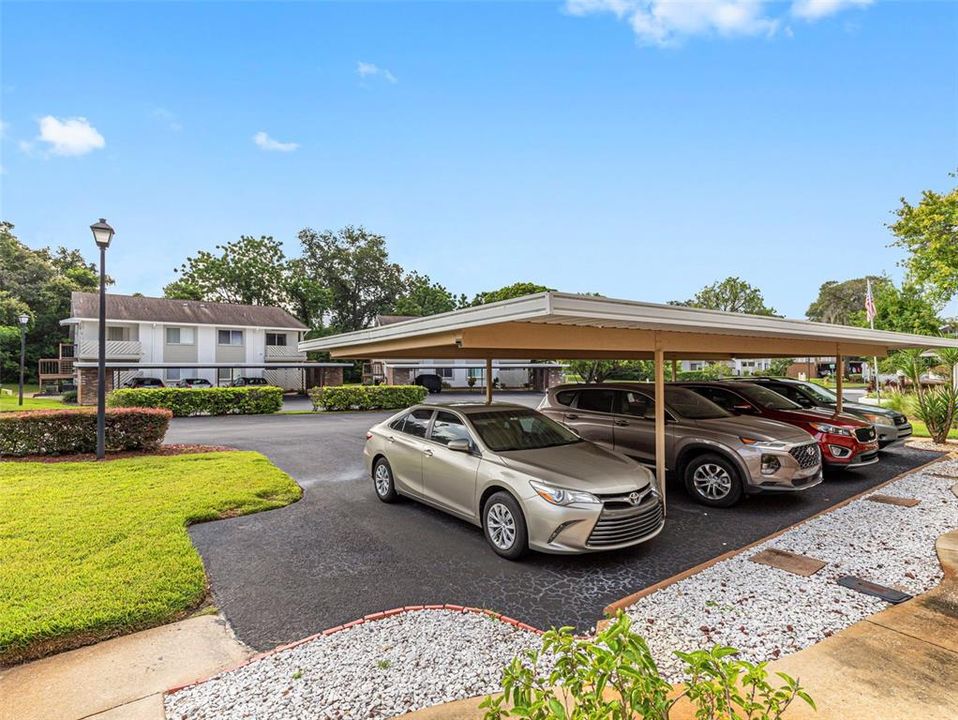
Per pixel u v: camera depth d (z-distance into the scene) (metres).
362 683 2.78
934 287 18.17
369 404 21.19
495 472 4.84
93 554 4.42
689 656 1.71
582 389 8.25
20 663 3.03
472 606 3.74
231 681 2.82
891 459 9.13
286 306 45.91
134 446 9.73
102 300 8.85
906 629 3.31
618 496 4.46
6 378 38.41
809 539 5.04
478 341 4.75
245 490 6.75
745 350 8.70
